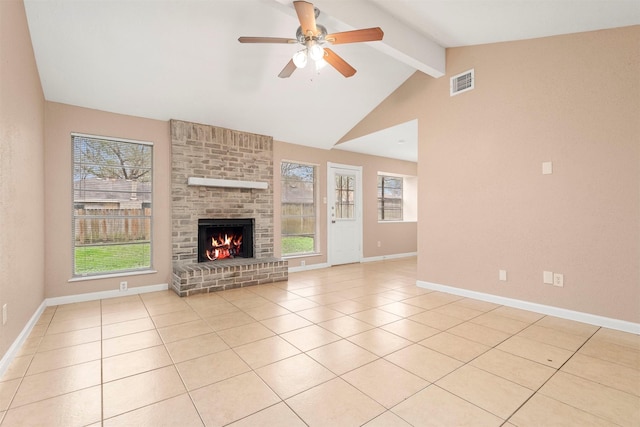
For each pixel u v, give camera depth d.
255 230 4.94
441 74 3.91
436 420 1.57
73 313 3.22
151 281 4.10
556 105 3.03
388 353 2.30
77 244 3.71
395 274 5.29
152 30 3.00
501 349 2.36
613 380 1.93
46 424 1.55
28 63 2.72
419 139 4.28
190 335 2.65
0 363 2.00
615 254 2.71
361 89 4.47
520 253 3.30
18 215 2.41
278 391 1.83
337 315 3.16
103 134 3.78
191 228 4.33
